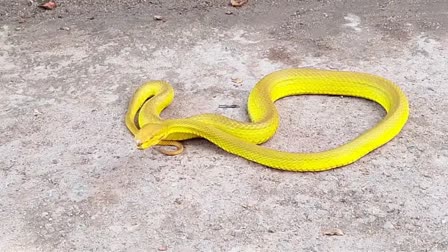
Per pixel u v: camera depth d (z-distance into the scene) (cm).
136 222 132
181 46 181
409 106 159
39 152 148
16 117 158
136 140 142
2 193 139
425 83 167
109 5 197
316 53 178
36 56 179
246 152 143
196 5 197
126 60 176
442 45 180
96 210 135
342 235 129
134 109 156
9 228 132
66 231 131
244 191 138
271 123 148
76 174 143
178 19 191
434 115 156
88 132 153
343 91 162
